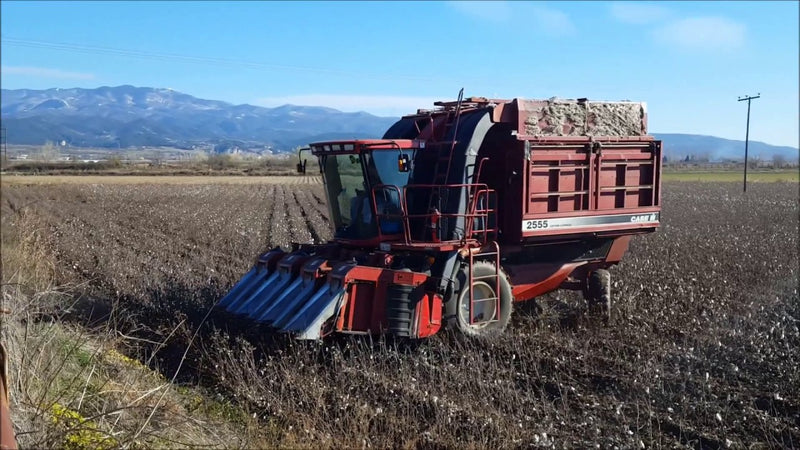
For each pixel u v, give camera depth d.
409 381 8.83
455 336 10.95
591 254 12.98
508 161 11.66
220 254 19.77
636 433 7.27
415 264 11.11
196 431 7.19
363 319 10.29
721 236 23.16
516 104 11.48
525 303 13.30
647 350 10.58
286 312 10.58
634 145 12.81
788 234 24.03
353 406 8.09
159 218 31.42
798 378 9.13
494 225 11.74
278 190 58.28
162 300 13.48
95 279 15.67
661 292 13.59
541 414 8.22
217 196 49.62
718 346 10.16
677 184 73.19
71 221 30.17
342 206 12.31
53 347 8.22
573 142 11.95
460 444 7.27
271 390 8.63
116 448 6.19
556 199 11.88
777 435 7.79
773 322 11.44
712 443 7.61
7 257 15.60
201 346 10.90
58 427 6.32
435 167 11.52
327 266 10.77
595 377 9.66
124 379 8.18
